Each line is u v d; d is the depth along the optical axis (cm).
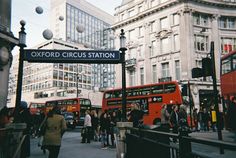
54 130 646
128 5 4444
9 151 704
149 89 2234
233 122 1280
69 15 10612
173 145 384
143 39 4109
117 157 847
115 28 4603
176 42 3681
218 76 3566
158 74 3831
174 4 3681
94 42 11588
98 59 954
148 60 3981
